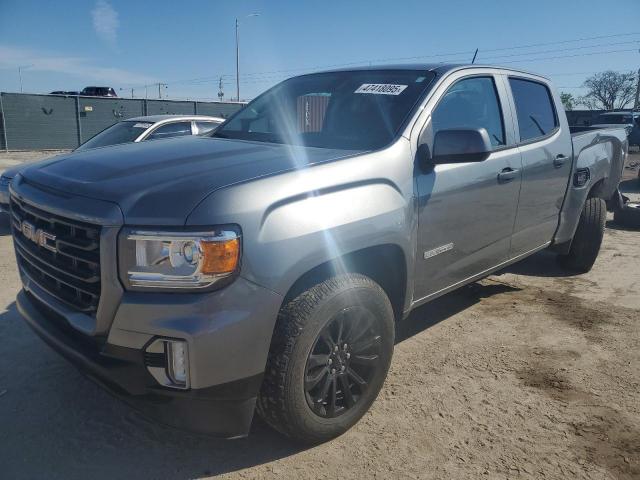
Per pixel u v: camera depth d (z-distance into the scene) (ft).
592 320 15.01
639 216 26.55
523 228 14.29
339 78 13.11
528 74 15.14
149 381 7.79
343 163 9.25
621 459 9.23
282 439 9.57
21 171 10.69
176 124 26.91
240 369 7.85
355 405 9.72
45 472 8.63
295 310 8.41
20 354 12.42
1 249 21.11
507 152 13.16
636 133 78.02
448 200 11.14
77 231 8.13
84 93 127.85
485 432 9.88
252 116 13.29
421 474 8.77
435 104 11.37
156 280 7.49
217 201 7.64
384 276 10.51
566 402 10.91
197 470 8.77
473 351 13.07
